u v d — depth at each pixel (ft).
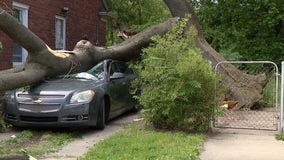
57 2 50.96
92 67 37.50
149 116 29.84
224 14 75.92
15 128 31.35
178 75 28.53
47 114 28.66
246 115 36.47
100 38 66.28
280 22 73.72
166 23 44.42
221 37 74.38
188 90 28.27
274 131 30.17
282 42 73.97
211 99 29.17
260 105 41.16
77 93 29.14
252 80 41.39
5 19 27.84
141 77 30.17
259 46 73.15
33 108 28.99
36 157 22.86
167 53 29.27
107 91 31.83
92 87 30.35
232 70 41.55
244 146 25.26
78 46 37.81
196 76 28.58
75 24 56.39
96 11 63.98
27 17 44.06
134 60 44.65
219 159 21.93
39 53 31.71
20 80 29.76
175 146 24.26
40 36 46.98
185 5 45.44
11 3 40.96
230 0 74.64
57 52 34.37
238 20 75.25
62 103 28.68
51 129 30.89
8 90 29.50
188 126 29.53
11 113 29.55
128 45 42.73
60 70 34.09
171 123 29.78
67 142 26.99
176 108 29.07
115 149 23.65
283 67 28.81
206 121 29.37
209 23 78.43
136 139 26.27
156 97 29.04
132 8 114.11
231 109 38.75
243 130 30.71
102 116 30.81
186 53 29.48
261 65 48.01
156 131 29.32
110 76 33.55
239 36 73.20
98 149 23.80
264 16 71.67
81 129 31.27
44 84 31.32
